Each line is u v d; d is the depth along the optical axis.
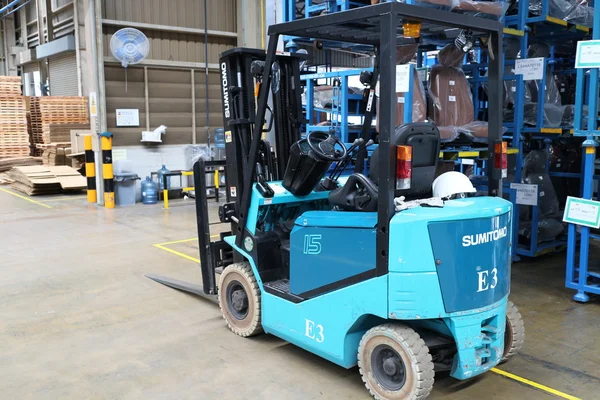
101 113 10.15
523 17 6.10
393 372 3.11
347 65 14.26
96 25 9.96
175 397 3.29
